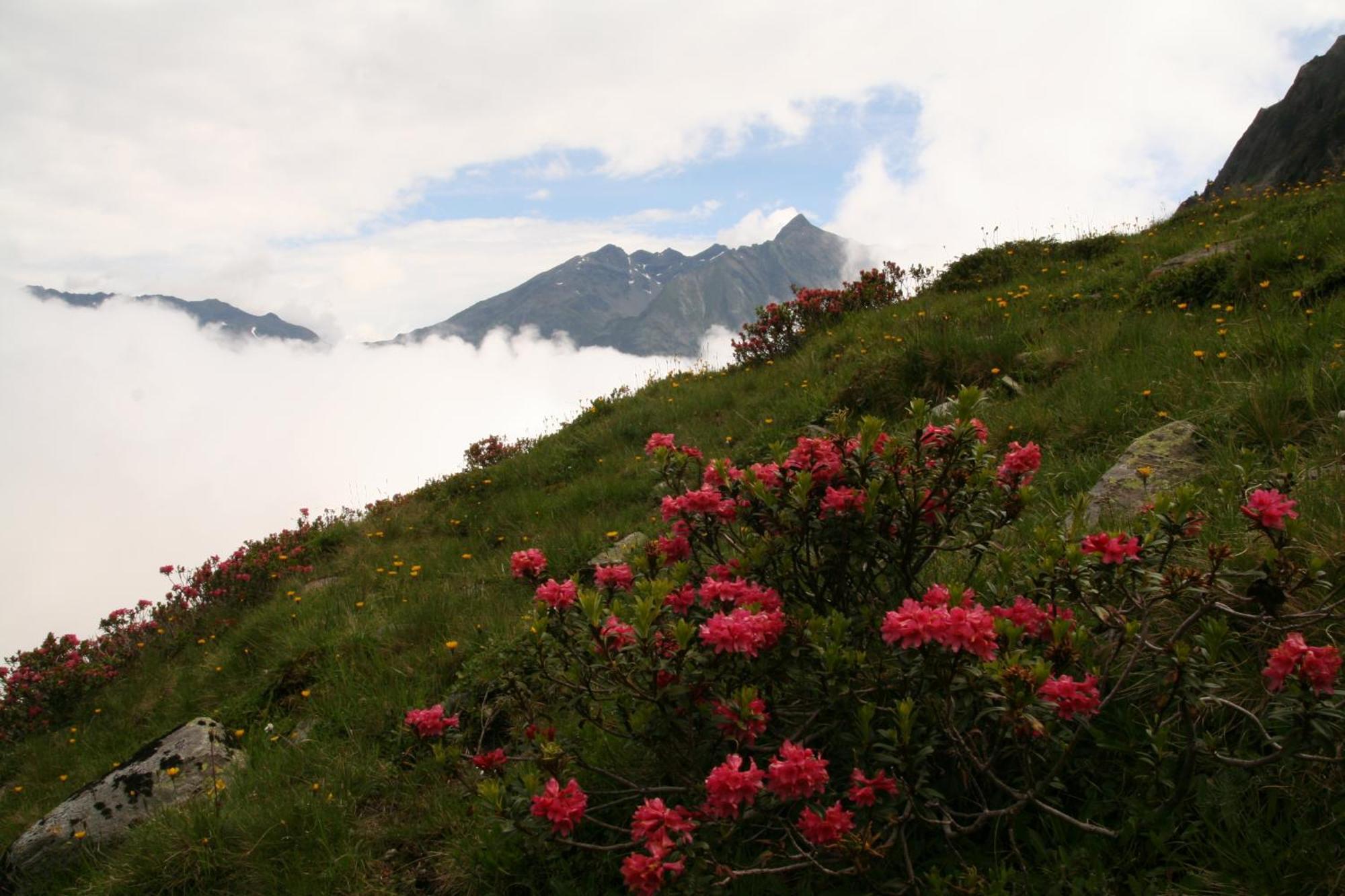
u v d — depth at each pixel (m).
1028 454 2.80
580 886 2.88
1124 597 2.70
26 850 4.43
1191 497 2.40
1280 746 2.06
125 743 6.86
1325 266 7.15
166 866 3.71
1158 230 13.85
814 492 2.87
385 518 11.06
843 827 2.07
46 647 9.80
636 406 12.00
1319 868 1.99
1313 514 3.14
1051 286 10.75
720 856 2.42
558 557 6.88
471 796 3.51
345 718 4.95
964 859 2.38
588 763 3.30
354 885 3.37
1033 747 2.42
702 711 2.55
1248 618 2.28
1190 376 5.59
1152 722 2.39
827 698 2.38
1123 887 2.16
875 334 10.60
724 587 2.64
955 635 2.06
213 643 8.48
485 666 4.77
